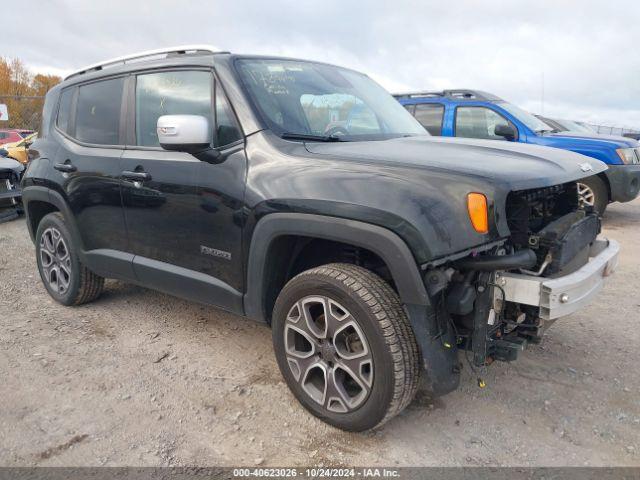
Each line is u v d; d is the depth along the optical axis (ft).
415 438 8.43
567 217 9.03
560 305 7.67
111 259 12.08
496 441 8.34
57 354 11.34
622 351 11.36
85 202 12.39
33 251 20.77
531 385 10.00
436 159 8.30
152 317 13.46
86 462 7.84
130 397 9.63
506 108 25.55
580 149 23.77
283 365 9.09
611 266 9.27
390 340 7.55
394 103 13.26
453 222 7.24
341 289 7.90
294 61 11.57
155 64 11.30
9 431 8.58
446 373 7.66
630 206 31.01
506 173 7.83
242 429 8.69
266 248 8.74
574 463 7.81
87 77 13.28
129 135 11.60
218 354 11.39
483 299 7.76
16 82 127.85
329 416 8.50
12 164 26.89
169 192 10.26
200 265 10.14
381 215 7.41
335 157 8.52
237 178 9.16
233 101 9.65
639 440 8.32
